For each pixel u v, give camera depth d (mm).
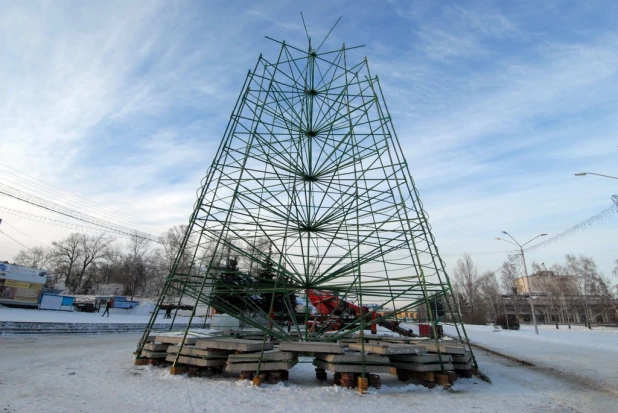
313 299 18203
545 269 88688
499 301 84312
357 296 9328
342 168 10258
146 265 77875
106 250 86500
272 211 10062
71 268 83375
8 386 6539
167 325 27906
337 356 7367
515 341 23219
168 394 6297
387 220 9750
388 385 7699
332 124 10789
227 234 9836
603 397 7516
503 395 7301
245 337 11031
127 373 7988
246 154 9430
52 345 13414
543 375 10250
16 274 35656
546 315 87375
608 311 83375
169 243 56938
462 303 67438
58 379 7254
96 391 6391
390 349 7676
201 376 7844
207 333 10328
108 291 81562
